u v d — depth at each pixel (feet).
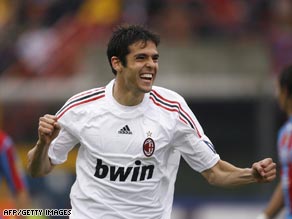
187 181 173.99
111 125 71.51
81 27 189.78
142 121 71.67
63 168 161.68
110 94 71.97
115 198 72.33
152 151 71.67
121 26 72.23
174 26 185.37
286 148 93.50
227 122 179.93
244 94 167.32
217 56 171.53
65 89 173.47
